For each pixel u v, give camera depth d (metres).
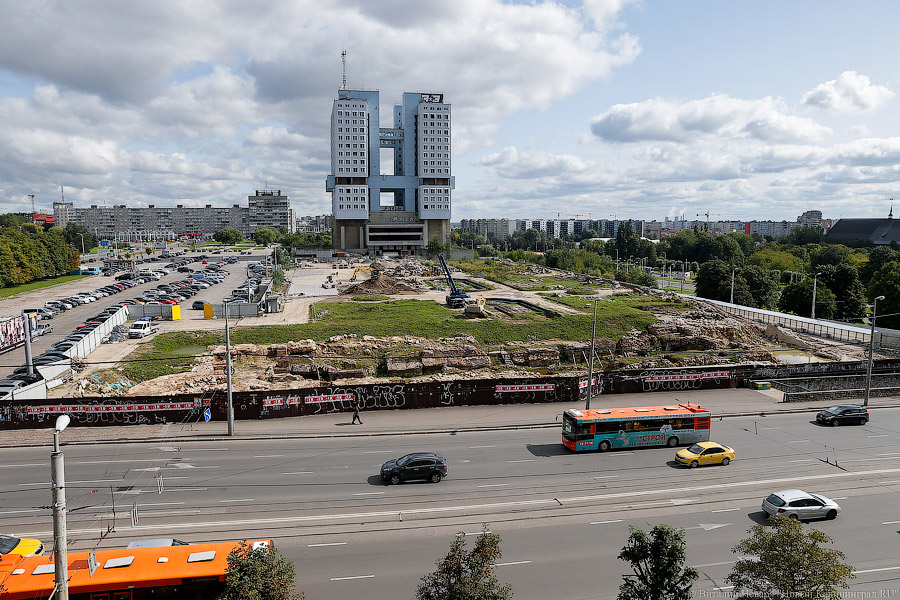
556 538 30.31
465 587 18.44
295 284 148.00
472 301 107.25
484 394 56.97
